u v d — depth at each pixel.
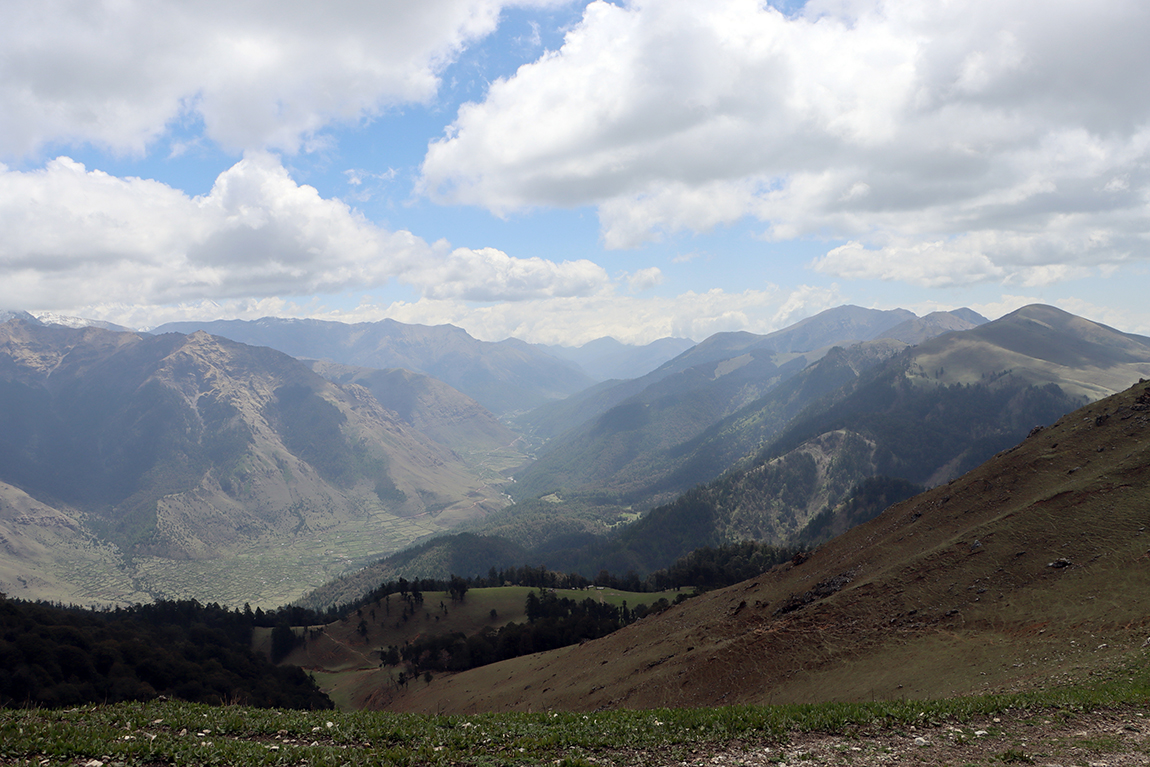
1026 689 31.83
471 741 22.62
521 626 155.00
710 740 22.92
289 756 19.08
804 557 84.06
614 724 25.58
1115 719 23.91
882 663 45.25
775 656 53.69
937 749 21.45
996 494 62.53
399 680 141.25
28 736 18.80
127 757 18.08
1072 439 62.22
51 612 131.62
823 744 22.27
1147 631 34.03
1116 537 44.41
